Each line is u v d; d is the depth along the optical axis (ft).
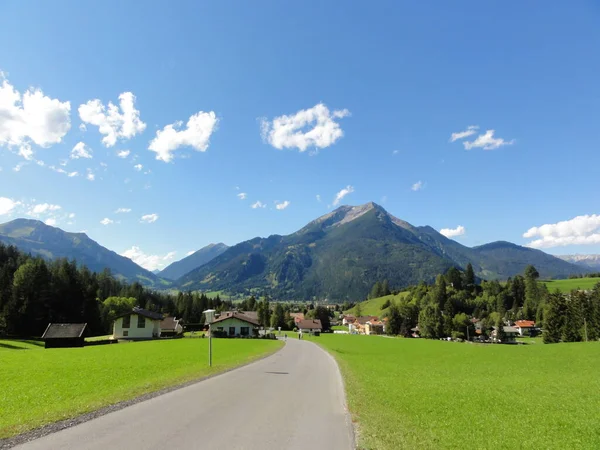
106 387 56.13
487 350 198.90
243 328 315.78
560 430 39.68
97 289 402.31
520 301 599.16
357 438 31.78
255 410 41.14
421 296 652.89
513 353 177.27
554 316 328.49
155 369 79.25
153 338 270.87
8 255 425.28
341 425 36.06
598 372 106.52
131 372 74.13
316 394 53.78
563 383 79.97
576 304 318.65
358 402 48.60
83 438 28.91
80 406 40.16
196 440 29.19
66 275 331.98
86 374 71.51
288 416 39.04
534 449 32.24
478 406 51.01
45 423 33.17
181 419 35.70
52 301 304.91
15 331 274.36
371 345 248.11
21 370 79.30
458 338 442.91
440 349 211.00
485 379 86.33
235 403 44.55
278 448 28.17
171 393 50.01
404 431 35.09
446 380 81.66
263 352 139.44
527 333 497.87
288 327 506.89
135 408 40.14
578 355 156.46
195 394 49.73
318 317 588.91
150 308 472.03
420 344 262.67
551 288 610.24
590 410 50.47
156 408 40.34
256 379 67.15
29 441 28.02
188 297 517.55
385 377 81.61
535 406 52.75
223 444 28.50
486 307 597.11
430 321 453.17
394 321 497.46
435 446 30.94
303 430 33.63
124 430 31.42
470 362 136.56
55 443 27.58
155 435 30.19
